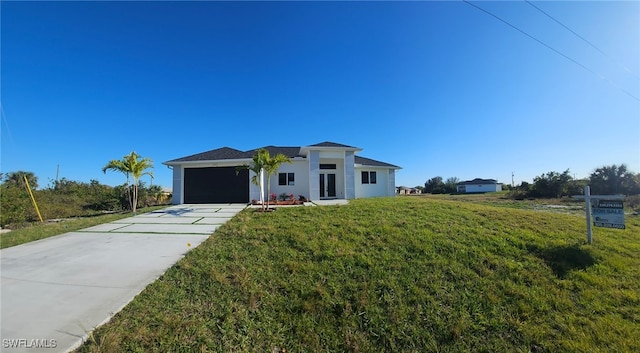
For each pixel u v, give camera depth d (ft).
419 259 17.78
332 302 13.37
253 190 58.08
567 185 82.84
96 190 63.72
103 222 34.50
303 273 16.08
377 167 70.54
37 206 45.21
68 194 60.85
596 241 21.58
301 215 32.37
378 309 13.01
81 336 10.52
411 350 10.90
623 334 11.39
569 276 15.90
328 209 35.96
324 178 66.74
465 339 11.37
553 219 28.73
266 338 11.16
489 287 14.73
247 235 23.79
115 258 19.49
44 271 17.07
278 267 16.92
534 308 13.07
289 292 14.17
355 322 12.25
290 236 22.71
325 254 18.53
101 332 10.80
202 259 18.54
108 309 12.41
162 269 17.22
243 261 17.92
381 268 16.55
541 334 11.47
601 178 76.23
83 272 16.84
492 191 193.98
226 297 13.64
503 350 10.82
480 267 16.74
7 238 26.48
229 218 35.27
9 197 42.01
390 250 19.20
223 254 19.30
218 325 11.58
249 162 57.72
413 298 13.75
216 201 57.98
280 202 52.31
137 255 20.16
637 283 15.38
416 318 12.45
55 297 13.51
